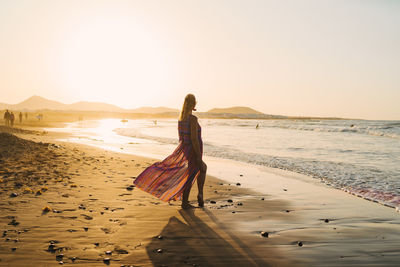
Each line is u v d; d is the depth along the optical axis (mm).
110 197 5145
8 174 6480
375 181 7918
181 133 4621
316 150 16375
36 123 48312
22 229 3439
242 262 2814
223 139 24719
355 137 28688
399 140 24922
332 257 3016
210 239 3408
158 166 4566
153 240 3297
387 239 3605
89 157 10414
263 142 21625
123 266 2619
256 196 5961
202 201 4871
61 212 4152
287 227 3992
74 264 2619
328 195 6219
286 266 2764
